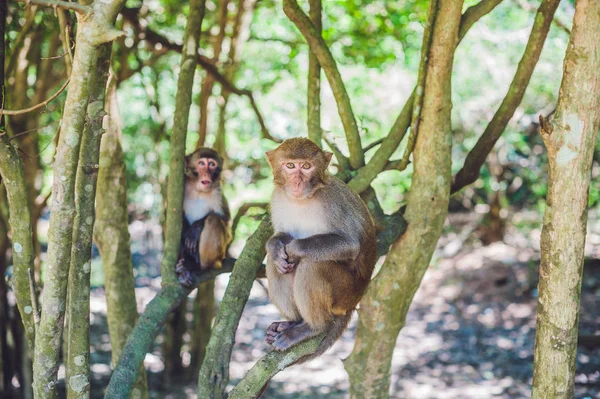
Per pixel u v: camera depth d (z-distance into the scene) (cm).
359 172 561
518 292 1307
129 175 1355
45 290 374
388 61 1020
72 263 401
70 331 405
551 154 374
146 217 1573
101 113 397
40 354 381
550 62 1341
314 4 626
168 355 958
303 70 1238
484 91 1438
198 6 561
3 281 749
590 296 1219
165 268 535
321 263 453
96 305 1293
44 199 798
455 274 1434
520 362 1010
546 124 371
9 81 753
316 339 453
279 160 470
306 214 470
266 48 1199
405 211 547
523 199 1700
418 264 543
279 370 438
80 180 398
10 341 765
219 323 464
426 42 505
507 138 1455
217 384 452
